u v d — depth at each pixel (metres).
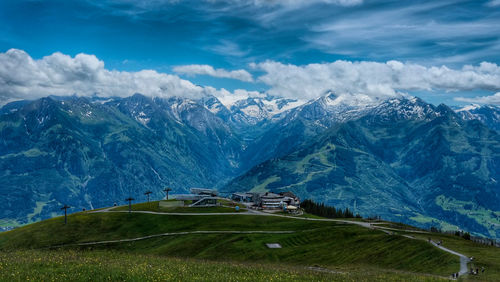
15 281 42.62
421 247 121.12
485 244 142.88
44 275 46.09
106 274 47.38
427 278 65.12
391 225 182.25
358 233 148.50
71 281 44.31
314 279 55.12
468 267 98.62
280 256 126.75
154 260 71.94
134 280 44.94
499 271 93.25
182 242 142.88
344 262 115.69
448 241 135.00
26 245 141.12
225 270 59.03
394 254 117.44
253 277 52.28
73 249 138.50
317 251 128.75
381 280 59.44
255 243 138.88
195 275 49.91
